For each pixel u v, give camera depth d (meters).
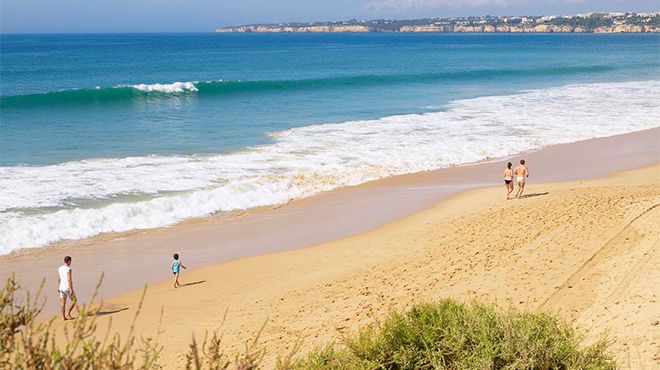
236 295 14.45
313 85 57.66
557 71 77.62
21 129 33.97
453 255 14.84
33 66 93.19
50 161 26.22
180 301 14.26
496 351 7.65
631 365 7.94
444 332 8.17
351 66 93.06
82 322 4.42
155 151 28.59
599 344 7.70
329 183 24.31
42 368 4.09
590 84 61.28
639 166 26.69
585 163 27.48
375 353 8.22
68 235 18.44
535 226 16.03
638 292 10.55
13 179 23.19
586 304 10.71
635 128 35.66
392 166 26.83
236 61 108.06
